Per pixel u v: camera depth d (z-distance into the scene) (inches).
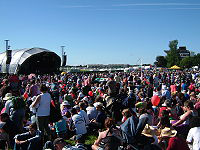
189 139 188.9
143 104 307.4
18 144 237.0
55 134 310.8
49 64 1987.0
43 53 1888.5
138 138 169.8
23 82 756.0
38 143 238.7
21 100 296.5
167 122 216.5
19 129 280.2
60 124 295.7
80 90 621.3
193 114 262.2
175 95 431.5
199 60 4515.3
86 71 2372.0
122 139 174.7
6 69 1857.8
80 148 189.6
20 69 1804.9
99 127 343.6
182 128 257.0
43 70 1958.7
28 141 234.8
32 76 942.4
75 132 314.0
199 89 651.5
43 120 286.0
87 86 571.2
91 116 378.6
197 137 183.3
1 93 408.2
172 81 1010.7
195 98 441.1
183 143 183.5
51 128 329.1
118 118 349.1
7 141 260.1
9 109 299.9
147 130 195.0
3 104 390.9
